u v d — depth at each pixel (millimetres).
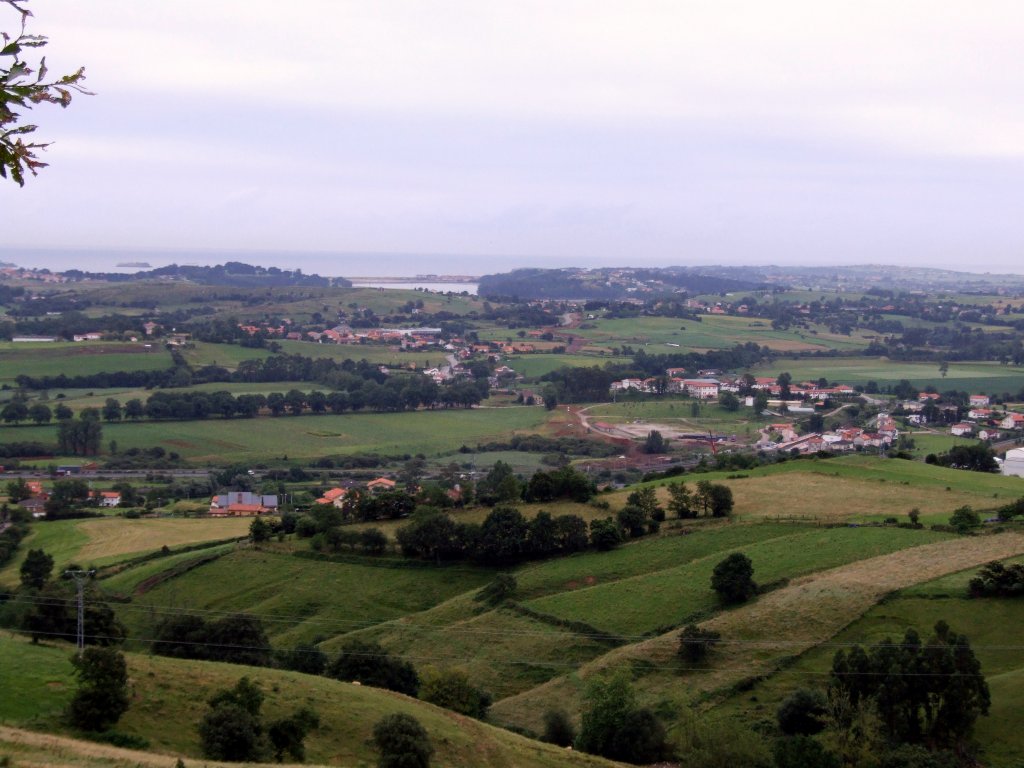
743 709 70125
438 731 56500
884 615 80125
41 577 97250
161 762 41031
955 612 78750
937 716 61375
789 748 56938
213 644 75562
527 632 89875
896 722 62469
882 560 92500
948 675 60812
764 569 95562
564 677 79875
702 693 72875
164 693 53031
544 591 100000
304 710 53875
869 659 66375
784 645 78250
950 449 193125
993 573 80688
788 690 71938
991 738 61344
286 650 81562
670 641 81500
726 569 89812
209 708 52219
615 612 91250
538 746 60406
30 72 12539
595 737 65250
